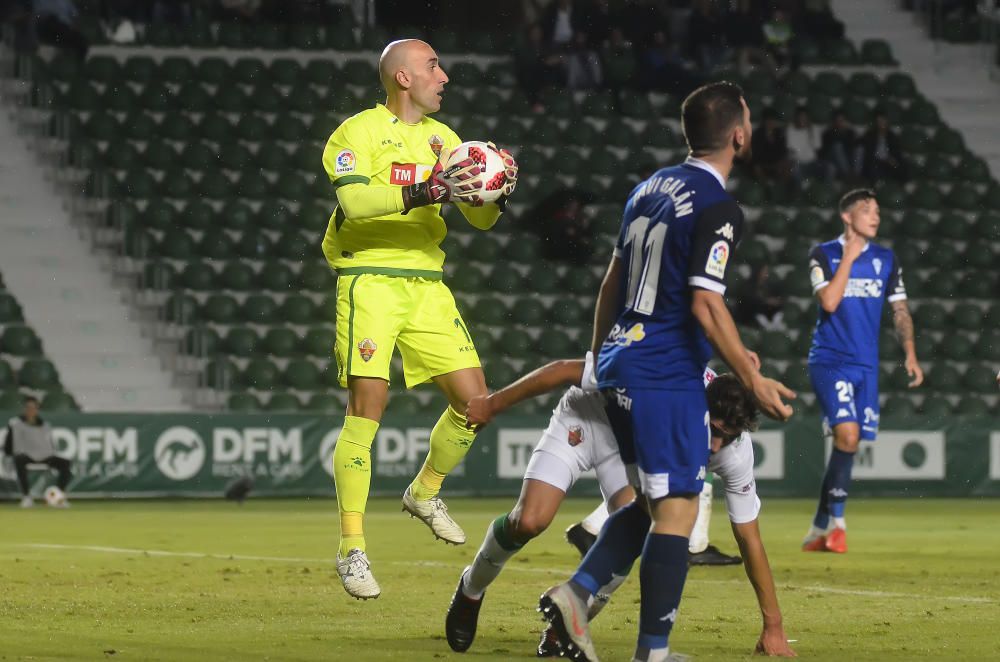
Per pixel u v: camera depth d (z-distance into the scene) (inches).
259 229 3139.8
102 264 3036.4
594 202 3321.9
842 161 3430.1
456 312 959.0
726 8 3698.3
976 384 3073.3
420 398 2891.2
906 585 1170.6
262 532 1807.3
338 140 929.5
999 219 3385.8
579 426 800.9
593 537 1123.9
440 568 1307.8
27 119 3211.1
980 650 785.6
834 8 3937.0
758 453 2632.9
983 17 3932.1
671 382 661.3
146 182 3149.6
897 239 3344.0
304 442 2566.4
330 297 3051.2
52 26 3326.8
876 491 2657.5
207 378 2869.1
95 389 2849.4
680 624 902.4
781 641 764.6
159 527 1899.6
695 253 650.2
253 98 3380.9
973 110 3782.0
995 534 1806.1
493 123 3462.1
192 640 804.0
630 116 3535.9
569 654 690.8
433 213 945.5
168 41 3489.2
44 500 2455.7
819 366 1553.9
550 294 3144.7
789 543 1654.8
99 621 895.1
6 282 2970.0
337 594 1068.5
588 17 3629.4
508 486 2600.9
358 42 3609.7
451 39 3631.9
